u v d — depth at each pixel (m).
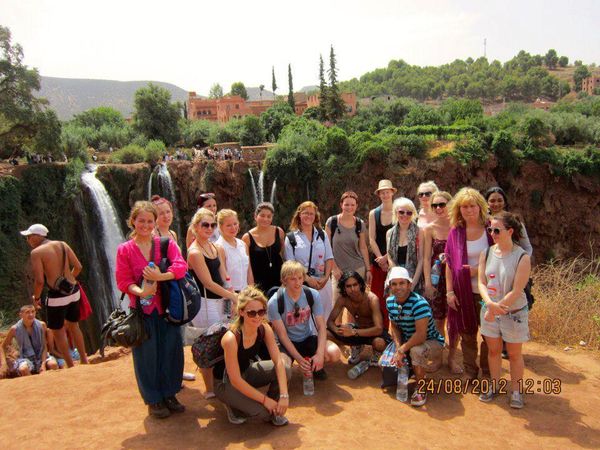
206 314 5.61
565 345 6.94
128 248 4.73
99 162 43.78
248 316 4.52
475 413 4.90
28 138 36.38
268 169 42.50
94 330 32.88
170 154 50.28
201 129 66.62
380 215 7.00
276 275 6.39
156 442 4.31
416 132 46.62
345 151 42.56
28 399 5.30
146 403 4.78
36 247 7.57
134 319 4.56
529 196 44.31
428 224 6.38
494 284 5.04
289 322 5.51
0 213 28.64
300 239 6.40
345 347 6.75
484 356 5.66
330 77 76.81
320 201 43.19
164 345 4.85
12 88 33.34
